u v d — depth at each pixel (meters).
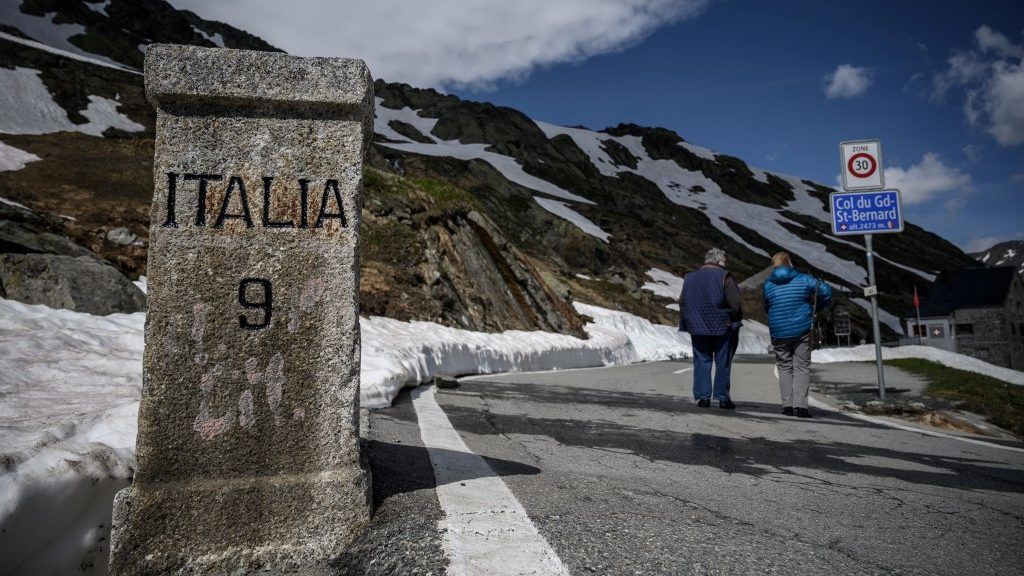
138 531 1.94
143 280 10.96
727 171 141.38
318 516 2.02
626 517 2.34
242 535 1.98
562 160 114.81
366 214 17.16
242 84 2.09
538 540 1.97
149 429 2.00
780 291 6.75
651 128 158.38
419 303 14.23
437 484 2.61
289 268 2.12
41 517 2.10
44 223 10.98
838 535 2.37
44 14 78.75
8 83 40.31
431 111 121.56
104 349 5.63
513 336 16.47
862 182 8.24
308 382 2.10
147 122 43.19
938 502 3.07
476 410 5.82
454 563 1.73
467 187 65.25
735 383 11.85
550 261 45.41
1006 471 4.09
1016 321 66.00
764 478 3.44
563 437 4.52
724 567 1.88
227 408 2.04
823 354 22.59
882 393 8.10
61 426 2.69
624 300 38.25
